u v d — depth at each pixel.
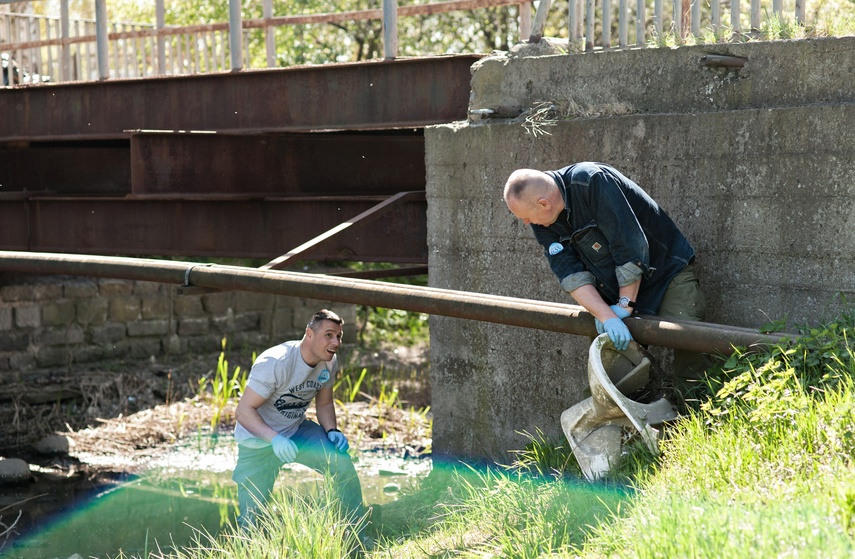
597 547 3.44
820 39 4.66
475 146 5.99
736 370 4.08
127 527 7.09
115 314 12.45
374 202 7.37
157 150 7.44
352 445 8.97
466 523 4.78
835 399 3.68
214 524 7.07
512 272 5.88
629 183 4.35
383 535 5.35
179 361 12.91
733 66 4.95
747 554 2.75
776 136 4.66
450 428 6.40
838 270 4.48
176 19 22.23
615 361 4.39
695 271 5.01
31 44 10.64
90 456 9.18
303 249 6.07
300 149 7.87
